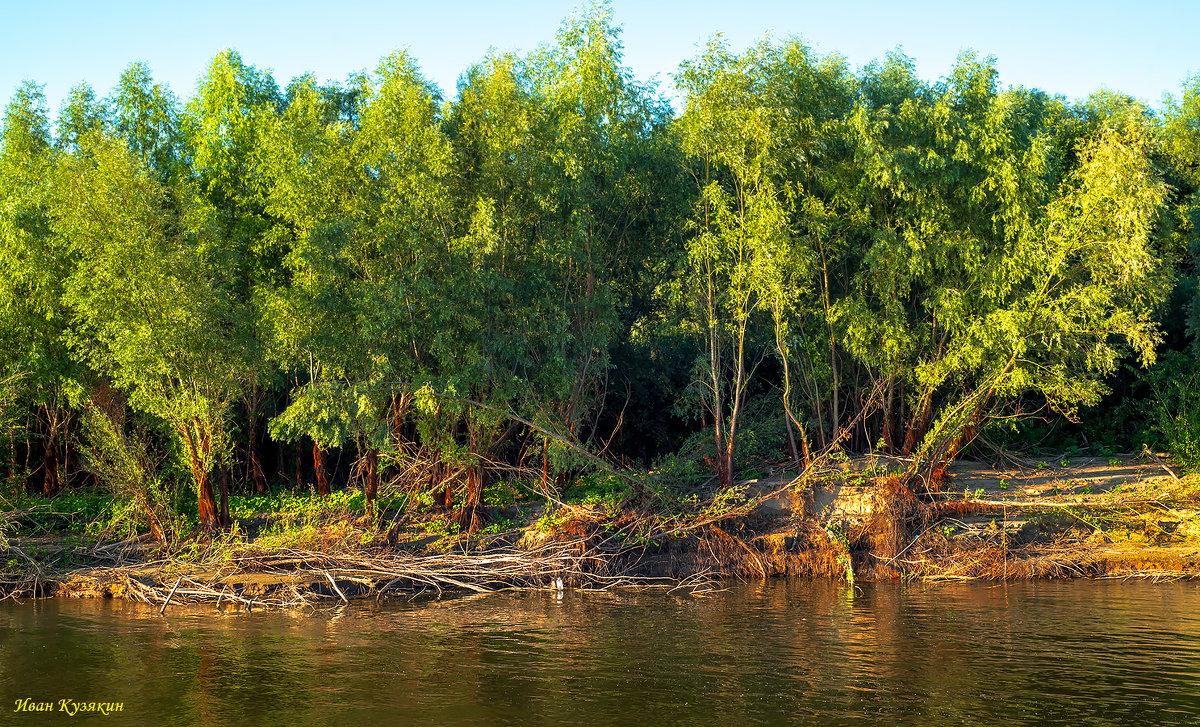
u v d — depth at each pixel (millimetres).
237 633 16562
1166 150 37812
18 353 26500
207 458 23750
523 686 12984
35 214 25359
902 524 22734
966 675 13367
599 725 11305
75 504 27797
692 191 26703
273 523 25797
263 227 29078
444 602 19859
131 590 20297
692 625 17062
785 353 25656
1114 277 24000
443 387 22766
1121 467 28469
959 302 25266
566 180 24266
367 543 22734
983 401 24984
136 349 21938
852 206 26359
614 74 26547
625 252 28141
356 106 33781
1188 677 13125
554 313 24719
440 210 23250
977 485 26875
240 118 29703
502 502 27422
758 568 22328
